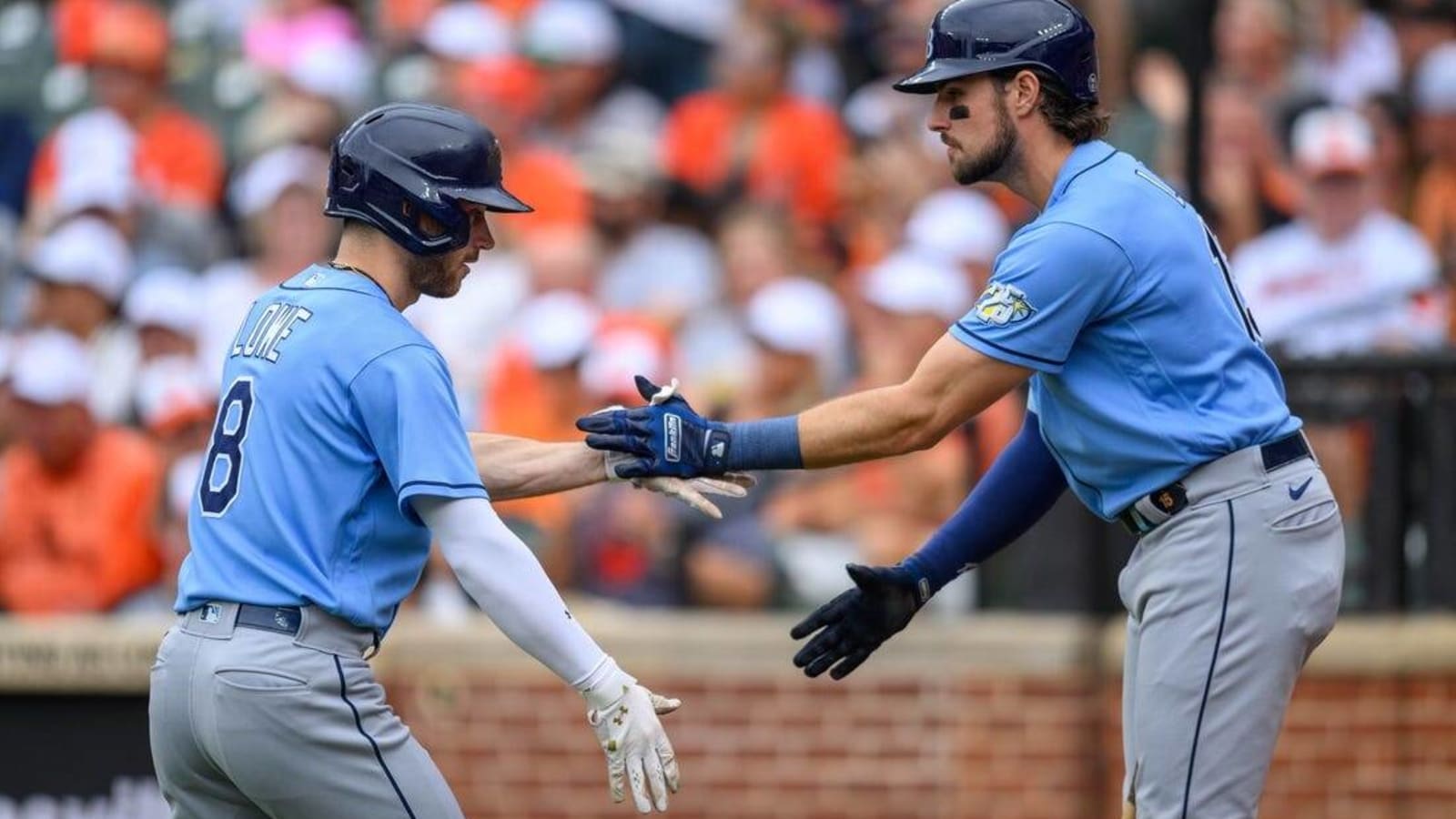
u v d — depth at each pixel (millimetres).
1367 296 27922
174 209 31016
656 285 30000
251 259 30547
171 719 13836
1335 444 23578
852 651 15938
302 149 31500
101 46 32062
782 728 25812
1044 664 25297
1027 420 16031
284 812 13812
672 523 26703
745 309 29219
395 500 14039
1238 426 14172
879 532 26391
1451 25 30844
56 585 27109
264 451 13898
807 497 26656
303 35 32719
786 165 30688
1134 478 14477
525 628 13641
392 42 32812
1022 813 25312
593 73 32219
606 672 13758
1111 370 14406
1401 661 23609
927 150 30312
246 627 13625
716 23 32688
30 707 25844
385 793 13820
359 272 14445
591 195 30516
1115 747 25094
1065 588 25562
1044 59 14578
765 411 27156
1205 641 14117
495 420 27453
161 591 27359
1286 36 30219
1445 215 29906
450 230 14367
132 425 28859
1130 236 14211
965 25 14688
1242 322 14719
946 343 14406
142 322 29094
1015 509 16016
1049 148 14805
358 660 13906
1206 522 14164
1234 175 29156
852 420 14633
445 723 26188
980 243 28531
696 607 26547
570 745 26141
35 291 29125
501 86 31531
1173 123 29078
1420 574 23625
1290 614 14117
